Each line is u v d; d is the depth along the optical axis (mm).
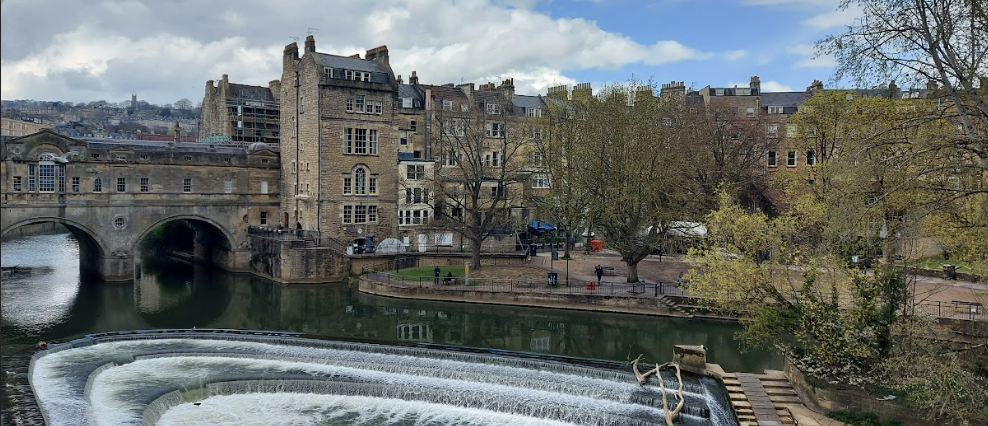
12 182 59906
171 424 29016
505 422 29781
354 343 39438
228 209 71938
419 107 82188
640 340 43969
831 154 47406
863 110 48375
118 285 63062
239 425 29078
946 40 23656
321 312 52781
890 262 29406
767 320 32000
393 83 73375
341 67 71375
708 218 36375
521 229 77812
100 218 63531
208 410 30719
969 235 29203
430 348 38781
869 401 27219
